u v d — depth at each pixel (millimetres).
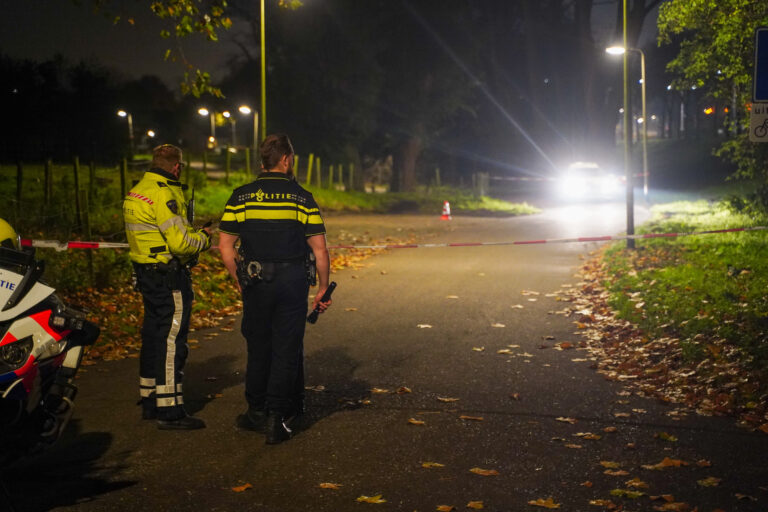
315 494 4445
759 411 5875
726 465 4875
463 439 5379
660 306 9352
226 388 6660
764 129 6883
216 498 4387
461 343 8367
